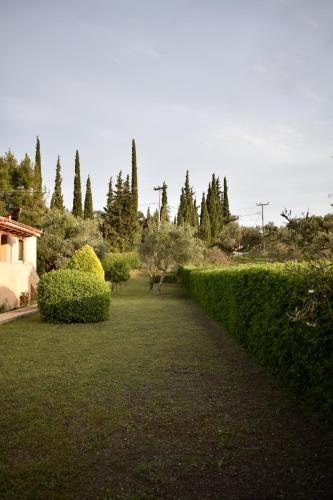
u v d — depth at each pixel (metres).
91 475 2.80
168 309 14.36
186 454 3.13
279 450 3.19
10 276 15.08
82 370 5.73
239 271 7.98
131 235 47.75
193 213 66.12
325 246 3.07
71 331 9.30
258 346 6.25
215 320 11.12
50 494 2.56
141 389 4.86
